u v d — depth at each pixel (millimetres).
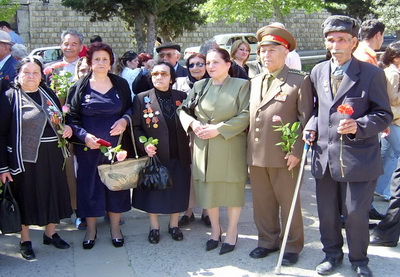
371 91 3250
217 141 3781
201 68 4691
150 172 3857
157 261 3811
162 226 4582
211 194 3846
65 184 3982
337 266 3586
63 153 3945
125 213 4965
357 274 3447
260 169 3732
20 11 21453
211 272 3602
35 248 4098
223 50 3846
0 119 3656
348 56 3312
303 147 3555
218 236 4047
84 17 22359
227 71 3920
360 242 3396
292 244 3748
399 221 3939
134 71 5664
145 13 16203
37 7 21672
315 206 5051
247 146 3773
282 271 3588
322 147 3400
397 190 3918
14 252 4027
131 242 4199
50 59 14656
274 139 3574
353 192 3322
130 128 4125
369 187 3330
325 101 3387
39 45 21938
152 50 16328
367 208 3357
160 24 17938
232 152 3805
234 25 25125
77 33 5156
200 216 4879
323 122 3395
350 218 3357
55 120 3838
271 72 3635
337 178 3305
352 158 3268
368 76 3254
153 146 3867
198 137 3863
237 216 3957
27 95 3779
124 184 3900
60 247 4082
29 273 3637
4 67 4789
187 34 24188
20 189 3771
